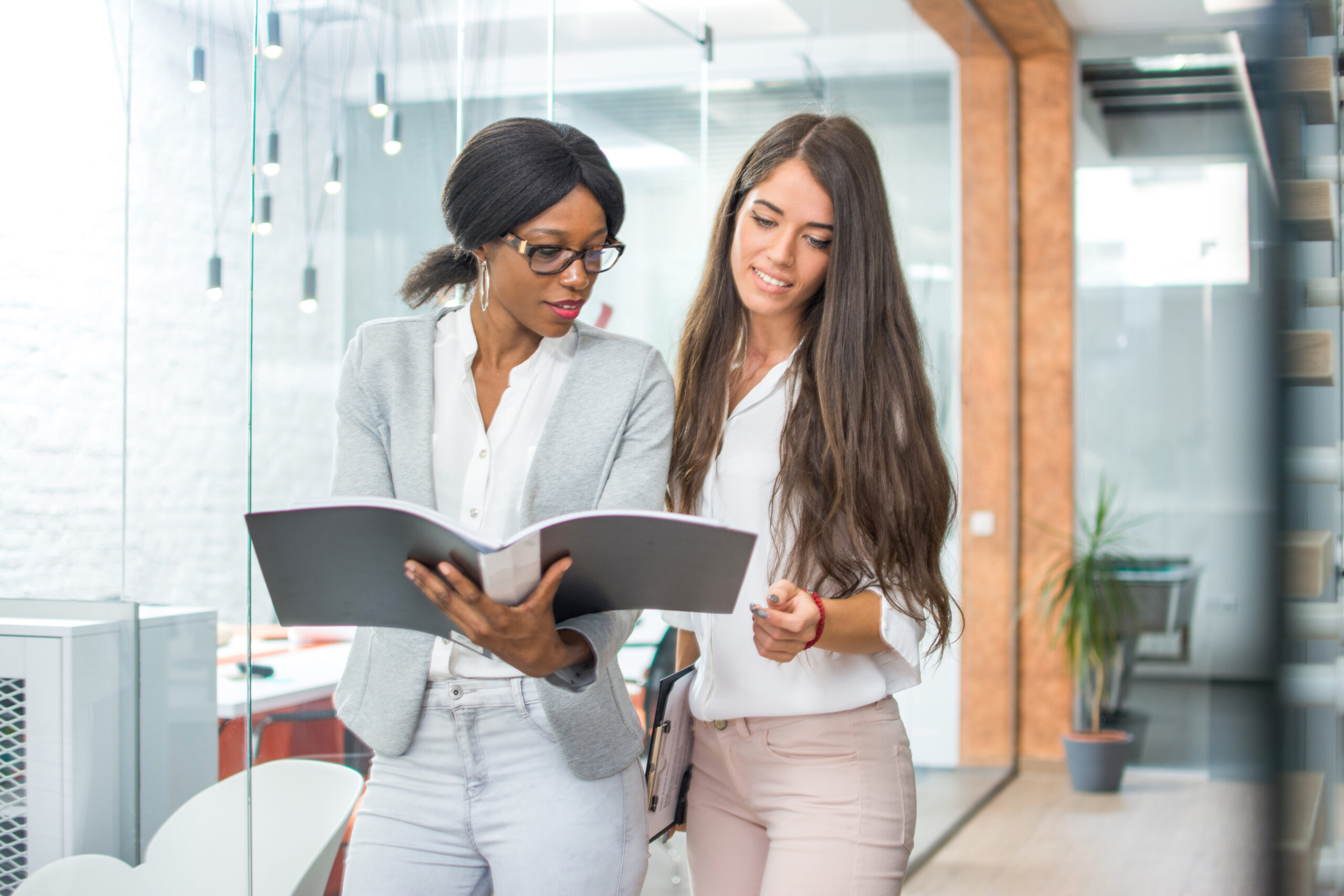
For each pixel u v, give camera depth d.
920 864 4.09
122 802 1.64
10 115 1.61
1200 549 5.82
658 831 1.79
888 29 4.12
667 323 2.66
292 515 1.11
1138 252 5.91
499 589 1.15
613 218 1.37
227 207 1.69
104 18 1.63
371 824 1.44
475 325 1.46
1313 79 1.62
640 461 1.45
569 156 1.32
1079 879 3.97
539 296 1.35
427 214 2.00
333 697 1.56
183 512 1.66
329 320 1.83
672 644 2.57
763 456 1.71
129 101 1.64
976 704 5.08
